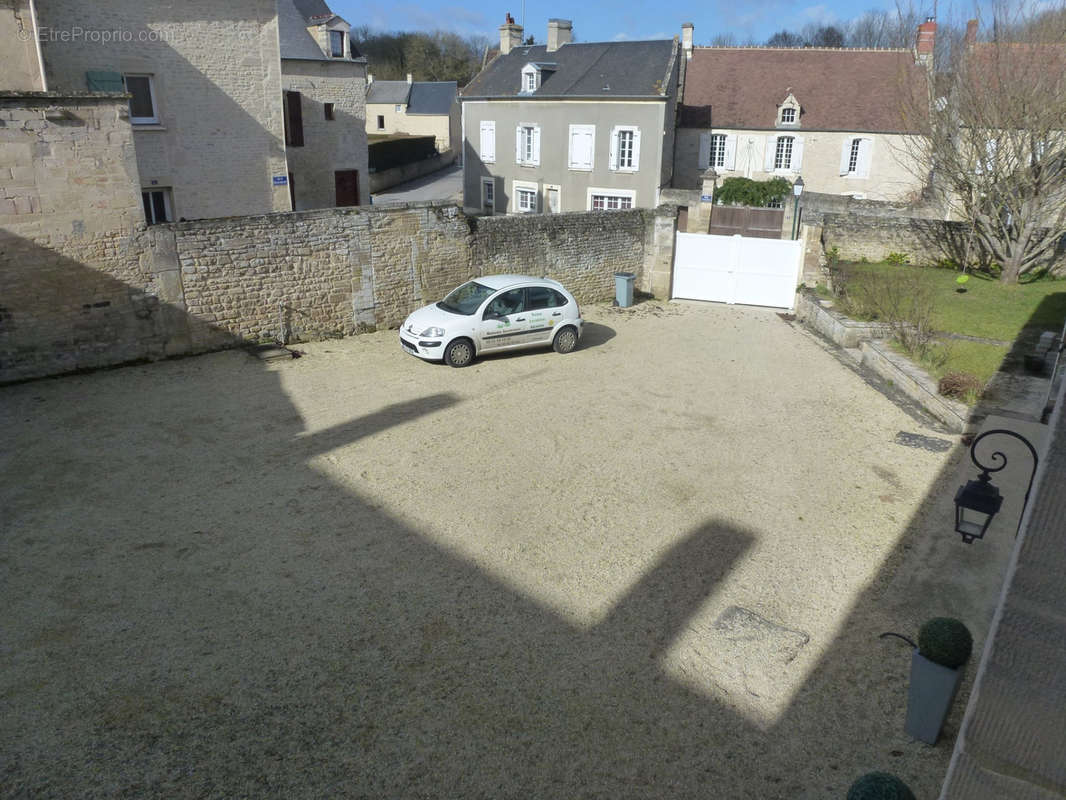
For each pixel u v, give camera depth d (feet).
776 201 91.40
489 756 16.03
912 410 38.45
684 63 109.81
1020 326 50.65
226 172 61.62
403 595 21.65
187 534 24.53
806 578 22.97
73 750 15.75
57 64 52.19
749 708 17.62
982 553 23.98
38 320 38.45
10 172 36.17
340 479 28.91
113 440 31.83
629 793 15.20
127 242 40.34
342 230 48.26
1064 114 55.57
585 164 100.58
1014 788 8.52
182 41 57.00
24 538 23.89
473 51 256.32
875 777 11.35
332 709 17.24
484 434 33.99
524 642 19.76
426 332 43.78
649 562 23.77
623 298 63.46
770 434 34.94
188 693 17.54
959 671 15.60
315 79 80.59
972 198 62.64
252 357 44.27
